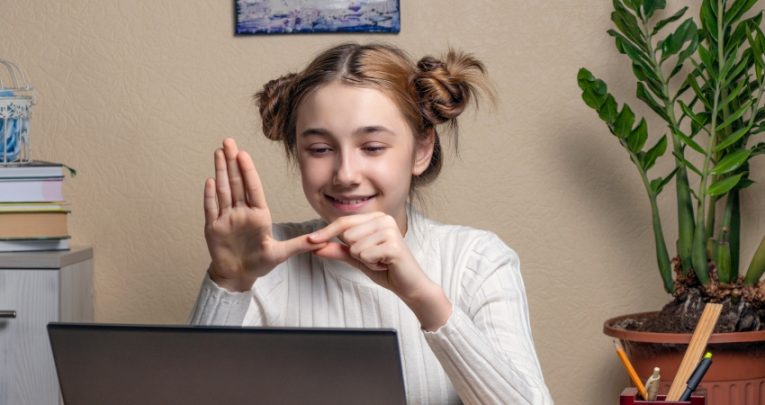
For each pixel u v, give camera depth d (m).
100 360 0.80
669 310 1.74
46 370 1.74
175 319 2.00
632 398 1.35
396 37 1.93
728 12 1.71
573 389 1.94
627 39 1.90
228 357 0.77
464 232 1.28
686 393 1.34
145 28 1.97
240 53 1.96
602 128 1.92
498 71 1.92
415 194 1.62
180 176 1.98
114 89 1.98
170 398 0.80
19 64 1.99
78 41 1.98
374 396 0.76
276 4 1.93
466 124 1.93
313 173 1.11
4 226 1.80
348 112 1.09
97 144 1.99
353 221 0.95
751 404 1.64
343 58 1.13
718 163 1.70
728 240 1.74
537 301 1.94
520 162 1.93
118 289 2.00
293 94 1.20
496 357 1.01
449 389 1.22
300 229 1.33
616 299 1.93
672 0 1.89
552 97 1.92
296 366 0.76
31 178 1.81
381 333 0.73
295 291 1.26
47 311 1.75
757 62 1.67
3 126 1.81
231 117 1.97
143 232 1.99
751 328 1.66
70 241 2.00
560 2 1.91
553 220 1.93
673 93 1.89
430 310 0.98
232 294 1.02
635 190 1.92
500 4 1.92
